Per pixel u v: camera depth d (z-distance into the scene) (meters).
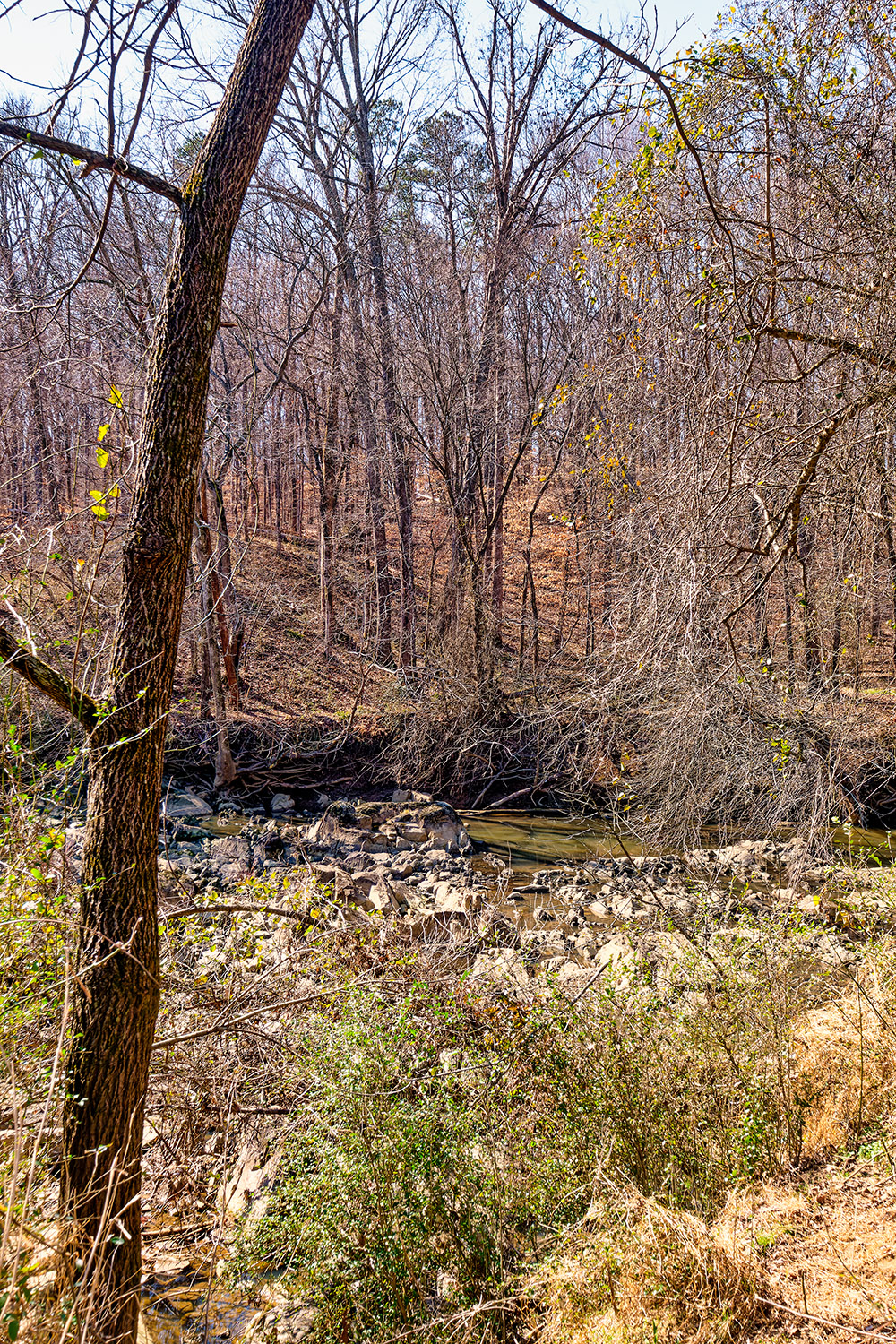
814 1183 4.38
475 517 24.52
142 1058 3.62
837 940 6.48
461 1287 4.12
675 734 9.95
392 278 23.41
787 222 7.28
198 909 6.62
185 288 3.83
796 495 6.66
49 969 4.11
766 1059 5.11
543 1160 4.76
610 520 11.49
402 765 19.55
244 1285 4.64
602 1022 5.27
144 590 3.74
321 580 25.19
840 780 10.05
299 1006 6.20
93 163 3.73
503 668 22.66
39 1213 3.39
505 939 10.32
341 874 11.08
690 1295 3.57
